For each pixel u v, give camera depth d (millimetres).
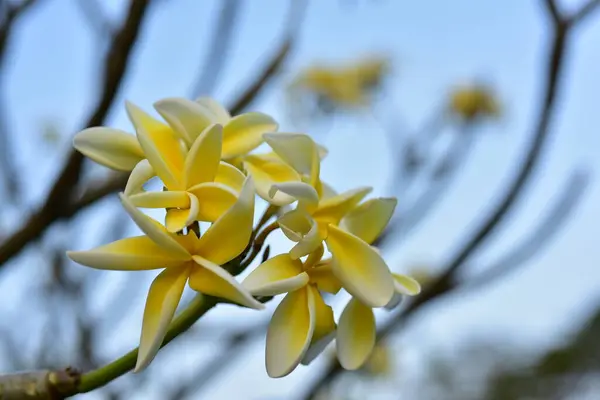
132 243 592
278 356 604
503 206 1027
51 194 800
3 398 611
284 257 615
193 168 603
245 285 595
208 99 678
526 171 1030
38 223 805
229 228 590
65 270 1169
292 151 630
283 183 603
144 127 630
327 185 683
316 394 1016
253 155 647
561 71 994
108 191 853
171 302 584
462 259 1040
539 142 1017
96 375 616
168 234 591
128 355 616
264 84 928
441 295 1051
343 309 637
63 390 612
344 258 613
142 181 603
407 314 1054
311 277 620
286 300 615
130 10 760
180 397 1062
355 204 633
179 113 627
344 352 629
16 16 854
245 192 586
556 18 977
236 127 644
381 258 611
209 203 602
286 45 950
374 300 604
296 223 614
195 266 592
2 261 803
